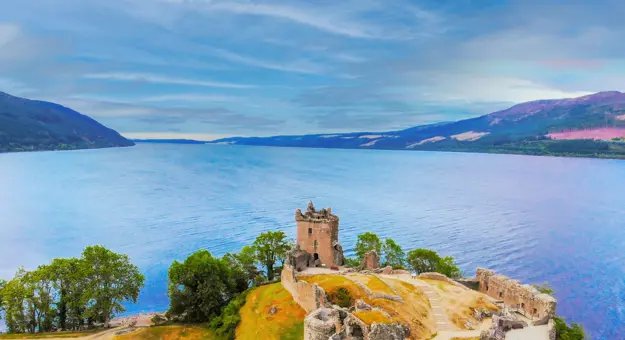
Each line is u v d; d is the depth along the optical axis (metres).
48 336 115.12
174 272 131.88
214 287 132.12
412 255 154.62
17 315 121.12
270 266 159.38
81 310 127.44
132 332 118.50
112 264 130.00
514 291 108.56
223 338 114.81
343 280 110.38
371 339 57.56
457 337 89.44
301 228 146.38
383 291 103.69
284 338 101.81
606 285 199.25
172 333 120.62
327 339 64.19
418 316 95.81
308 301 108.50
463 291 110.75
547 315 97.19
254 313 118.12
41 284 129.00
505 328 94.06
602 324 164.25
